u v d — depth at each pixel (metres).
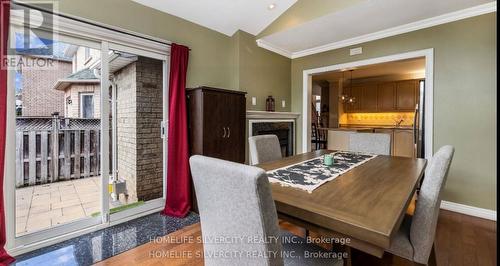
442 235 2.20
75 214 2.51
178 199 2.75
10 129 1.85
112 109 3.16
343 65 3.77
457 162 2.78
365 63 3.53
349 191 1.24
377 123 7.07
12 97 1.86
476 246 2.00
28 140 2.59
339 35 3.50
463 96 2.73
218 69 3.36
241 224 0.82
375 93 6.82
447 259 1.81
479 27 2.62
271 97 3.94
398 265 1.77
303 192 1.23
